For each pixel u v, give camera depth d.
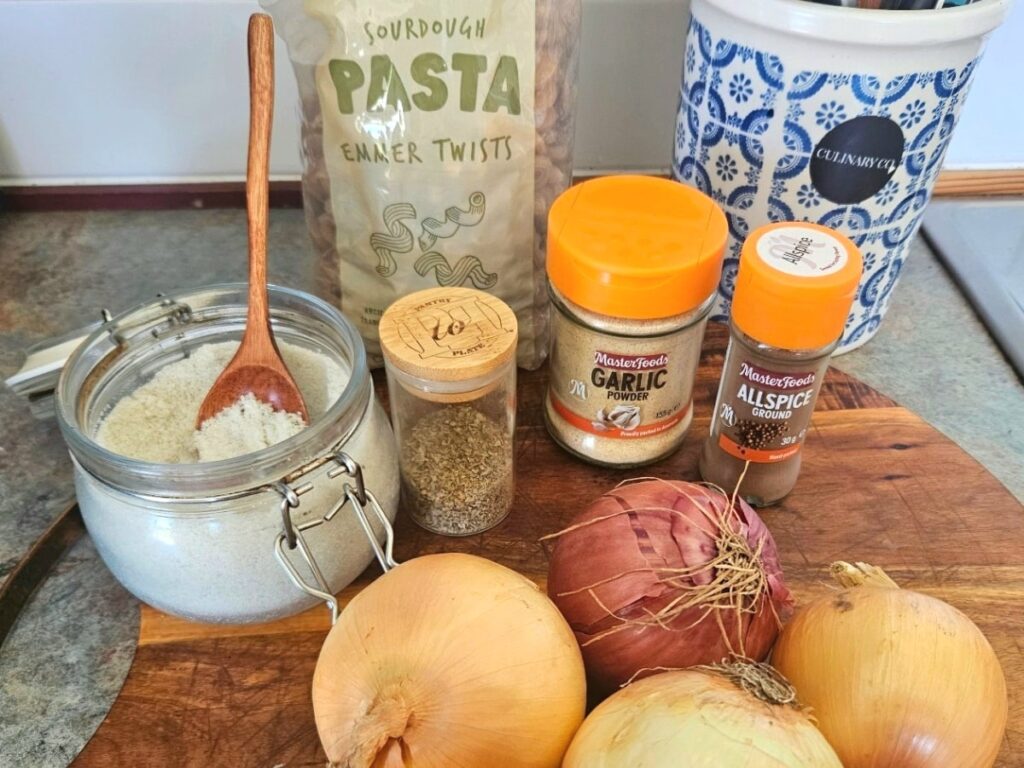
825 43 0.49
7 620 0.50
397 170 0.52
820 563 0.49
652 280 0.44
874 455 0.55
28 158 0.79
